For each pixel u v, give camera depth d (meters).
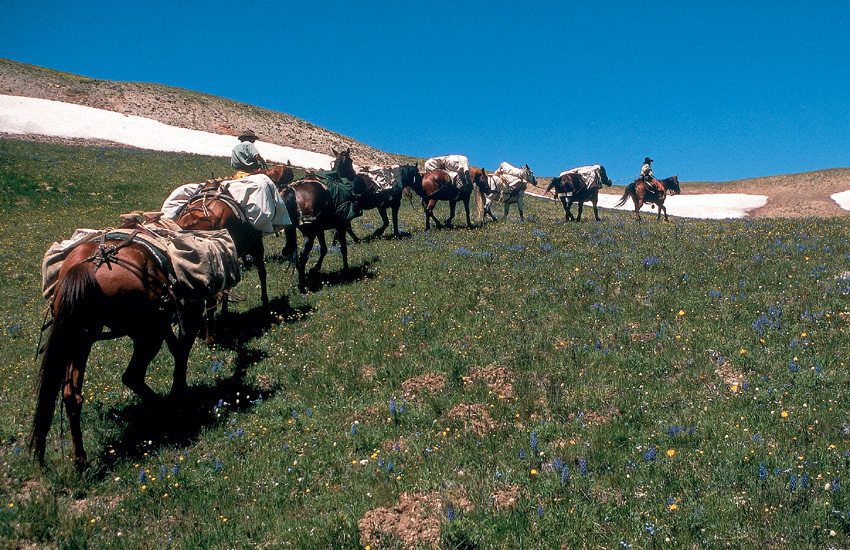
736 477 5.82
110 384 9.70
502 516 5.58
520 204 26.83
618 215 38.47
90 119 53.94
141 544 5.87
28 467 7.23
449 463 6.80
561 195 25.78
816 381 7.74
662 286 12.45
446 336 10.70
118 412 8.72
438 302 12.53
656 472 6.09
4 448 7.84
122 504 6.56
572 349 9.59
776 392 7.55
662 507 5.52
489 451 7.00
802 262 13.53
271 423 8.30
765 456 6.11
